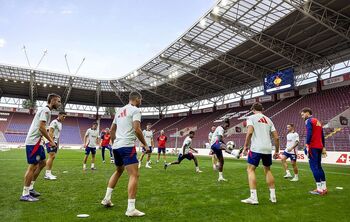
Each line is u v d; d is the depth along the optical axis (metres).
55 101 5.66
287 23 21.14
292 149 8.68
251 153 5.29
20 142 44.81
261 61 29.31
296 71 30.83
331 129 23.42
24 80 42.44
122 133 4.39
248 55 28.09
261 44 23.97
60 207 4.52
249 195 5.88
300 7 18.39
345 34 21.42
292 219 3.98
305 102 30.53
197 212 4.33
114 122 4.83
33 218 3.84
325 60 28.05
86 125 53.03
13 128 46.19
